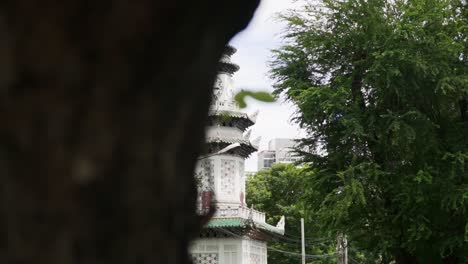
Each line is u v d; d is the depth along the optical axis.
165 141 2.16
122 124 2.01
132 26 1.97
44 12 1.88
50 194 1.89
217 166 35.53
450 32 27.16
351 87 26.94
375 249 27.73
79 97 1.93
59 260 1.88
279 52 28.31
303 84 27.42
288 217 52.47
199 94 2.35
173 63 2.14
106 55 1.96
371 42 25.84
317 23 27.64
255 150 38.06
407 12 25.45
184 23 2.14
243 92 3.98
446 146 26.66
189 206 2.34
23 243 1.85
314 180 28.02
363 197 24.73
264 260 41.62
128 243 2.02
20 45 1.86
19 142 1.87
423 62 24.61
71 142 1.92
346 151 27.31
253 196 54.16
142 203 2.05
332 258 54.94
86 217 1.94
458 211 25.33
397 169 26.69
